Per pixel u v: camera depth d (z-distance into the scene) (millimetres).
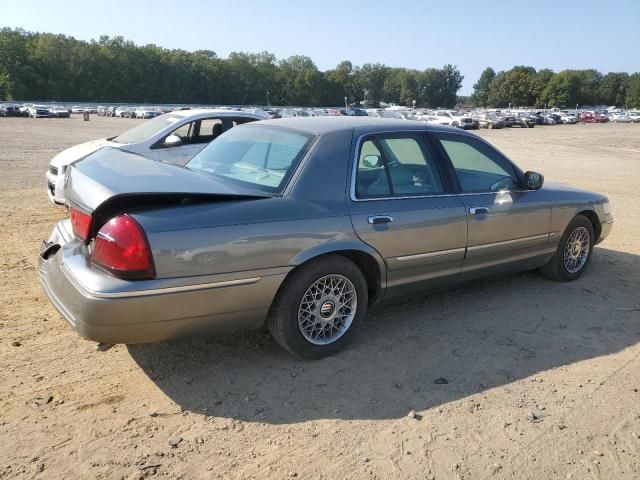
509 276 5824
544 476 2779
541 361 3967
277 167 3877
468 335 4352
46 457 2801
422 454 2914
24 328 4219
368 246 3902
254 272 3418
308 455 2883
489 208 4637
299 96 152250
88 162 3924
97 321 3041
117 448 2889
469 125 57656
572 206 5453
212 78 144250
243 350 3986
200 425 3111
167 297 3145
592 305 5066
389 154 4207
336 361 3873
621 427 3203
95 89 125438
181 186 3375
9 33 118750
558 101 159500
